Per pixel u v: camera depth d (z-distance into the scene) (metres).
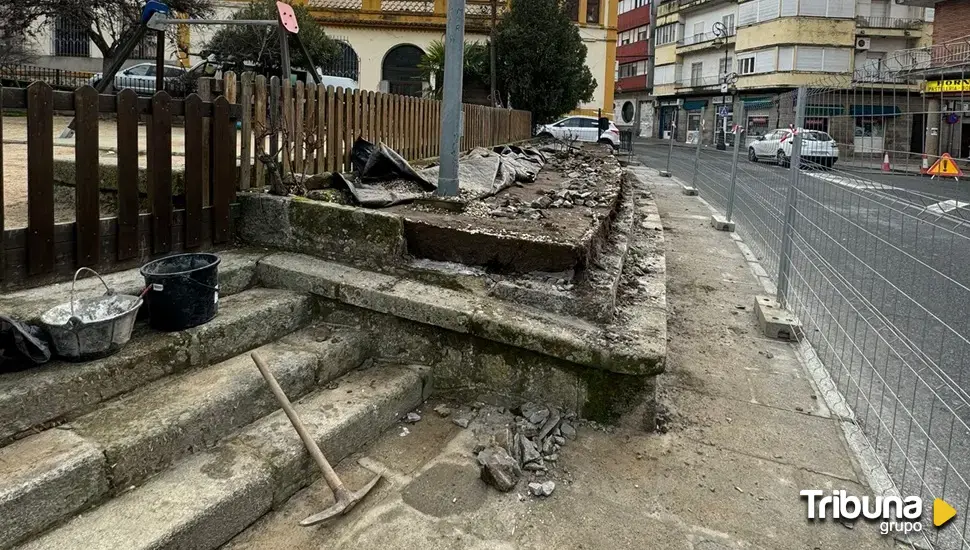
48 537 2.05
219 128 3.97
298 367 3.12
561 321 3.46
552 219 4.70
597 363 3.19
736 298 5.83
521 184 7.30
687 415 3.48
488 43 21.50
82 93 3.07
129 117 3.32
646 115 54.28
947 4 22.81
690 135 46.53
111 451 2.26
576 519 2.57
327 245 4.04
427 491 2.70
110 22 18.17
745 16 38.47
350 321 3.72
